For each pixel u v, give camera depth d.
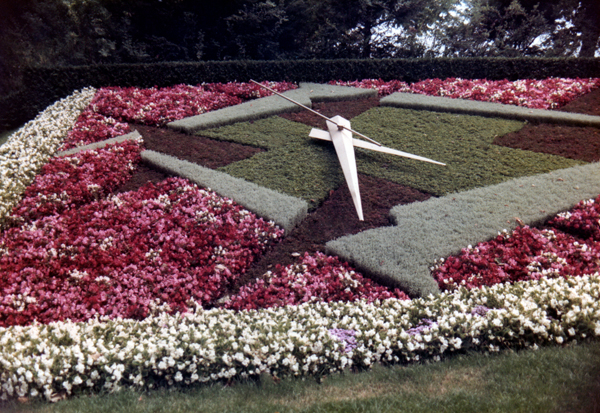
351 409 2.98
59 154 8.49
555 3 17.09
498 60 12.37
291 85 12.86
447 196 6.59
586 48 16.73
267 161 8.07
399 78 13.20
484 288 4.61
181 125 9.72
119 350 3.71
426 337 3.81
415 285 4.87
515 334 3.86
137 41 17.78
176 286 5.07
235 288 5.30
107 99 11.20
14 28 15.62
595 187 6.47
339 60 13.39
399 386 3.38
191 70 13.09
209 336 3.88
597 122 8.59
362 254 5.39
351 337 3.97
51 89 12.29
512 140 8.41
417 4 17.42
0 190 6.98
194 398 3.33
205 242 5.78
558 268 5.01
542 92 10.45
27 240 5.85
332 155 8.13
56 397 3.38
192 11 17.59
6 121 12.32
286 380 3.57
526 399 2.94
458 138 8.60
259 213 6.36
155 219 6.27
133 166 8.20
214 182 7.25
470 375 3.43
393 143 8.55
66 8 15.95
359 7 17.44
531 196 6.36
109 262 5.39
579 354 3.46
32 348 3.65
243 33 18.05
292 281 5.15
